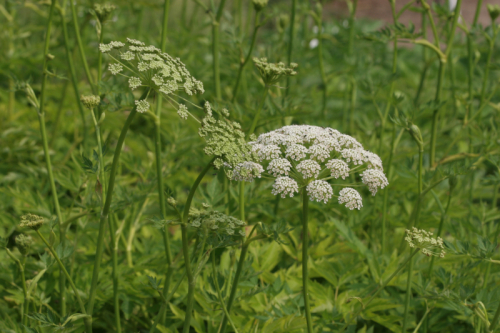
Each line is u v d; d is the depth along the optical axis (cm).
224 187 331
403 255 290
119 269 275
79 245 310
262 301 263
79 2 404
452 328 278
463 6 989
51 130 444
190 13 668
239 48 316
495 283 284
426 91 542
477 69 444
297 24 553
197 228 180
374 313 259
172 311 264
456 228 320
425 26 413
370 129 422
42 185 372
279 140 188
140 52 158
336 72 431
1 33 462
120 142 168
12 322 233
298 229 321
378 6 983
